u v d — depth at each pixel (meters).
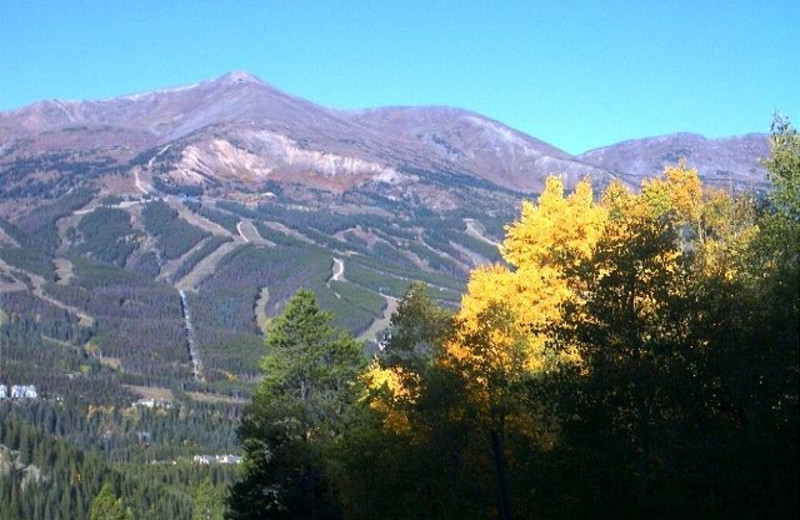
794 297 15.27
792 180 20.47
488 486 19.55
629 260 16.59
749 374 14.62
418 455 20.83
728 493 14.75
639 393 15.84
